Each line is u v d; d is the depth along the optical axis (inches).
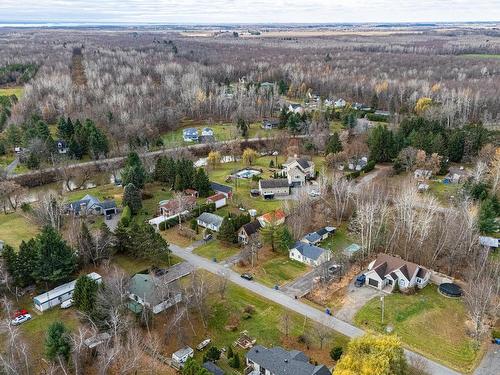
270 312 2775.6
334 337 2544.3
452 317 2709.2
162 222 3900.1
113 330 2402.8
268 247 3585.1
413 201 3750.0
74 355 2266.2
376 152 5388.8
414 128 5856.3
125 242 3425.2
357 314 2743.6
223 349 2482.8
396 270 3006.9
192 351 2431.1
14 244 3560.5
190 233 3759.8
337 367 2001.7
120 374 2220.7
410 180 4719.5
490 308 2719.0
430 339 2524.6
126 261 3380.9
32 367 2325.3
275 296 2942.9
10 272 2938.0
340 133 6254.9
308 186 4598.9
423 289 3014.3
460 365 2330.2
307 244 3457.2
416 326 2623.0
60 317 2751.0
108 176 5329.7
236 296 2940.5
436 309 2783.0
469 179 4419.3
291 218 3821.4
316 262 3294.8
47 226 3284.9
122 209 4266.7
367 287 3029.0
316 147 5900.6
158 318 2731.3
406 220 3521.2
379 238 3513.8
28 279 2999.5
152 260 3299.7
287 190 4603.8
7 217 4143.7
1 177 4712.1
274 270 3262.8
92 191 4849.9
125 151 5772.6
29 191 4945.9
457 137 5285.4
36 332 2605.8
